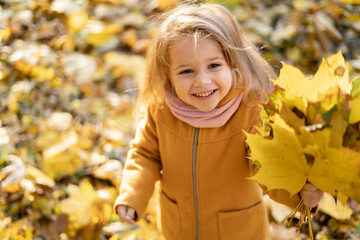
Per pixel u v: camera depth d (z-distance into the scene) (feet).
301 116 3.60
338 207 6.66
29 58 9.80
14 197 6.95
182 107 4.86
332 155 3.39
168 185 5.35
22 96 9.16
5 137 8.05
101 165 7.82
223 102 4.71
